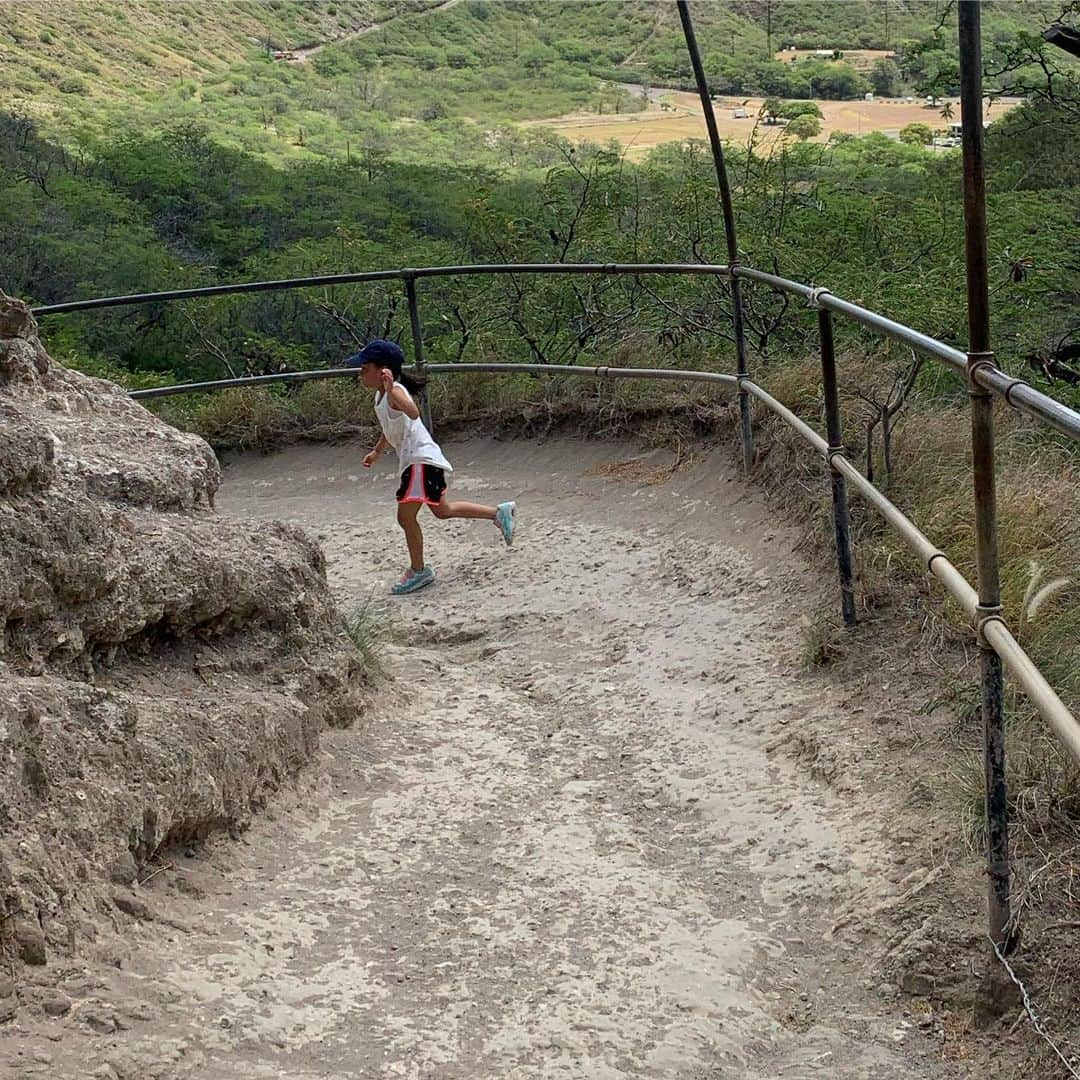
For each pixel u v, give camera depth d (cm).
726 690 504
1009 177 1312
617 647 569
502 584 666
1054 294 1009
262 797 405
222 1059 280
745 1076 297
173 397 1120
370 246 1842
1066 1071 278
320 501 851
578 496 768
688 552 647
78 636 381
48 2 7894
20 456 372
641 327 946
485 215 1348
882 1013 319
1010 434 577
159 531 430
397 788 444
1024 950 312
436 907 365
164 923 331
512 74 6022
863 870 370
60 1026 276
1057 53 1098
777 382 700
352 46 8088
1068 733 263
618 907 366
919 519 527
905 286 914
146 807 346
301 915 353
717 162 646
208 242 2825
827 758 429
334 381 992
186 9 9219
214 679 427
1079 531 486
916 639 480
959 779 381
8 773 311
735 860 396
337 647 485
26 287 2245
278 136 4859
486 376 916
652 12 4806
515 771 462
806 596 553
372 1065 288
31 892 298
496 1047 298
